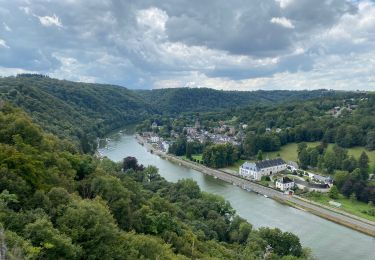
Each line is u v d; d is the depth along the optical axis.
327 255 117.00
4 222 47.41
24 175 63.16
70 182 79.75
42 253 44.88
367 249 122.62
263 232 113.69
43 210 55.75
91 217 56.91
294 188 196.00
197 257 80.56
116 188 86.00
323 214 156.38
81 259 52.59
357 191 176.88
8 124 86.75
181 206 129.62
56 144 106.88
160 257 65.81
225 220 128.88
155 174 178.00
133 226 81.19
